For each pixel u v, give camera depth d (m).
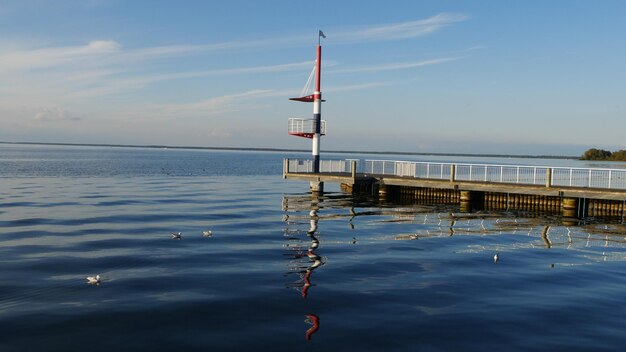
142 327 11.08
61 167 90.75
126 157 174.38
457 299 13.29
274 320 11.59
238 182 61.88
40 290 13.83
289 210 33.03
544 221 28.70
